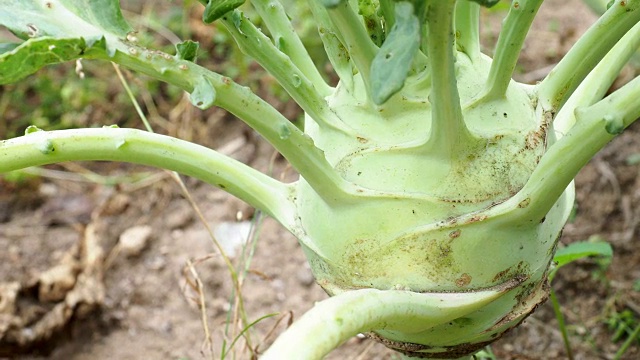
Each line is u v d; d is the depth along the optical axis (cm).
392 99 52
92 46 48
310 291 87
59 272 86
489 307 53
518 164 52
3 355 81
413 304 50
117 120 108
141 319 87
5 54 47
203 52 110
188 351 83
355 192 51
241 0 49
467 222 51
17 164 51
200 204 97
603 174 92
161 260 92
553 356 78
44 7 49
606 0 68
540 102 54
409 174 51
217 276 89
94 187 101
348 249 52
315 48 107
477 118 52
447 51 47
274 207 55
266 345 80
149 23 114
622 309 80
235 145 103
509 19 50
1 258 91
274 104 106
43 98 110
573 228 88
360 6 53
